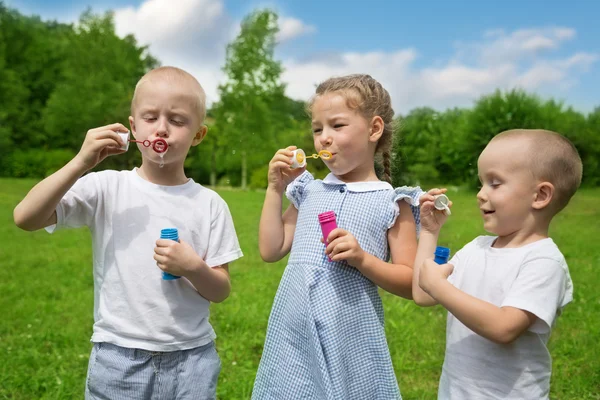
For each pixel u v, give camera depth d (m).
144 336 2.16
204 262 2.17
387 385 2.11
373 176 2.33
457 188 22.52
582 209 13.05
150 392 2.19
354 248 2.03
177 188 2.32
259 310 4.90
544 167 1.84
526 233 1.90
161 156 2.21
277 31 26.98
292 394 2.10
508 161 1.87
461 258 2.03
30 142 33.00
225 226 2.38
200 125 2.35
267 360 2.20
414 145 27.58
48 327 4.48
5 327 4.46
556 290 1.79
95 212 2.27
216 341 4.22
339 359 2.06
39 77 36.69
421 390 3.36
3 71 33.12
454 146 23.52
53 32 41.22
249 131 26.66
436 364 3.71
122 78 32.66
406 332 4.28
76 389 3.32
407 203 2.25
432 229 2.12
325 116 2.22
